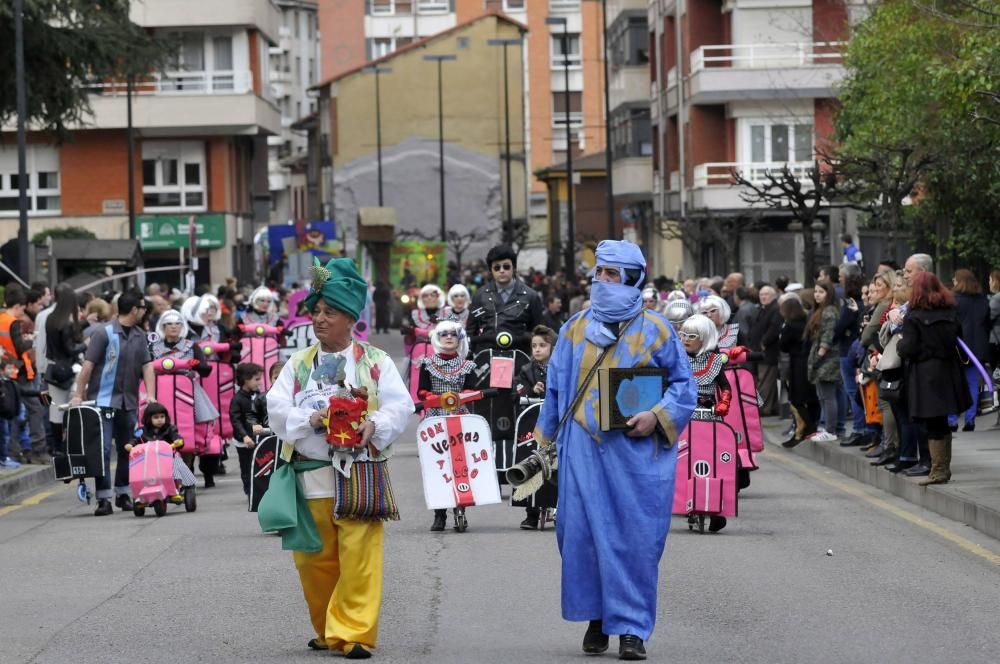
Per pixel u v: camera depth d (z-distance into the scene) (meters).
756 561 16.25
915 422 20.72
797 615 13.29
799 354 28.34
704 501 18.16
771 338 33.28
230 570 16.02
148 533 19.30
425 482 18.45
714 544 17.52
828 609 13.56
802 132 65.56
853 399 26.61
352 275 11.97
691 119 69.06
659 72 80.81
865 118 40.22
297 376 11.84
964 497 19.47
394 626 12.93
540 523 18.94
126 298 22.17
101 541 18.64
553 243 107.75
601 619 11.67
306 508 11.79
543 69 143.75
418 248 92.88
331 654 11.82
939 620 13.06
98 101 78.25
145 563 16.70
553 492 18.64
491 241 119.31
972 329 26.72
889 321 21.98
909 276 21.86
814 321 27.39
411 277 88.12
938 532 18.42
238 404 22.22
